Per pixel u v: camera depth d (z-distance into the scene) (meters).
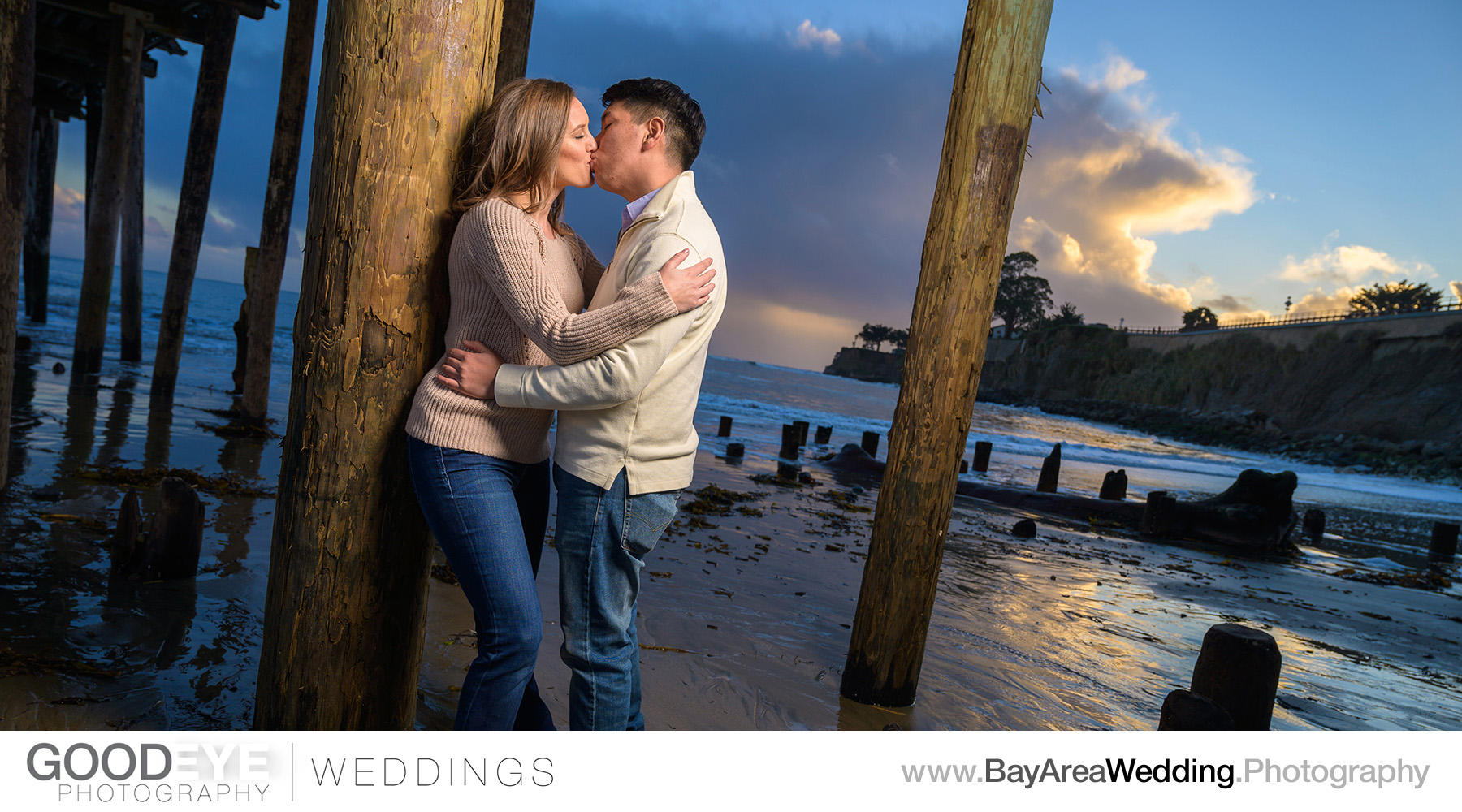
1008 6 2.71
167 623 2.81
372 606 1.61
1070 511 9.75
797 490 8.95
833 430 21.64
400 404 1.58
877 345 116.38
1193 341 59.56
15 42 3.71
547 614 3.40
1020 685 3.33
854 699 2.92
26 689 2.19
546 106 1.61
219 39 9.23
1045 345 73.00
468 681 1.60
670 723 2.47
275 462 6.10
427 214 1.55
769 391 37.00
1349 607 6.23
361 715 1.63
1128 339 66.00
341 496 1.54
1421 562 9.51
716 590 4.23
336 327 1.51
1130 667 3.80
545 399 1.51
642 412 1.66
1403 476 31.95
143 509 4.25
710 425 17.75
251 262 10.37
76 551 3.45
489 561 1.54
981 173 2.76
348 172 1.49
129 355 12.09
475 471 1.55
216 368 13.65
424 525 1.69
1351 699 3.68
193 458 5.84
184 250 9.12
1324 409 45.81
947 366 2.81
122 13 9.80
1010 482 12.85
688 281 1.55
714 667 3.04
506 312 1.58
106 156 10.03
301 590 1.56
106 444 5.91
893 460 2.91
